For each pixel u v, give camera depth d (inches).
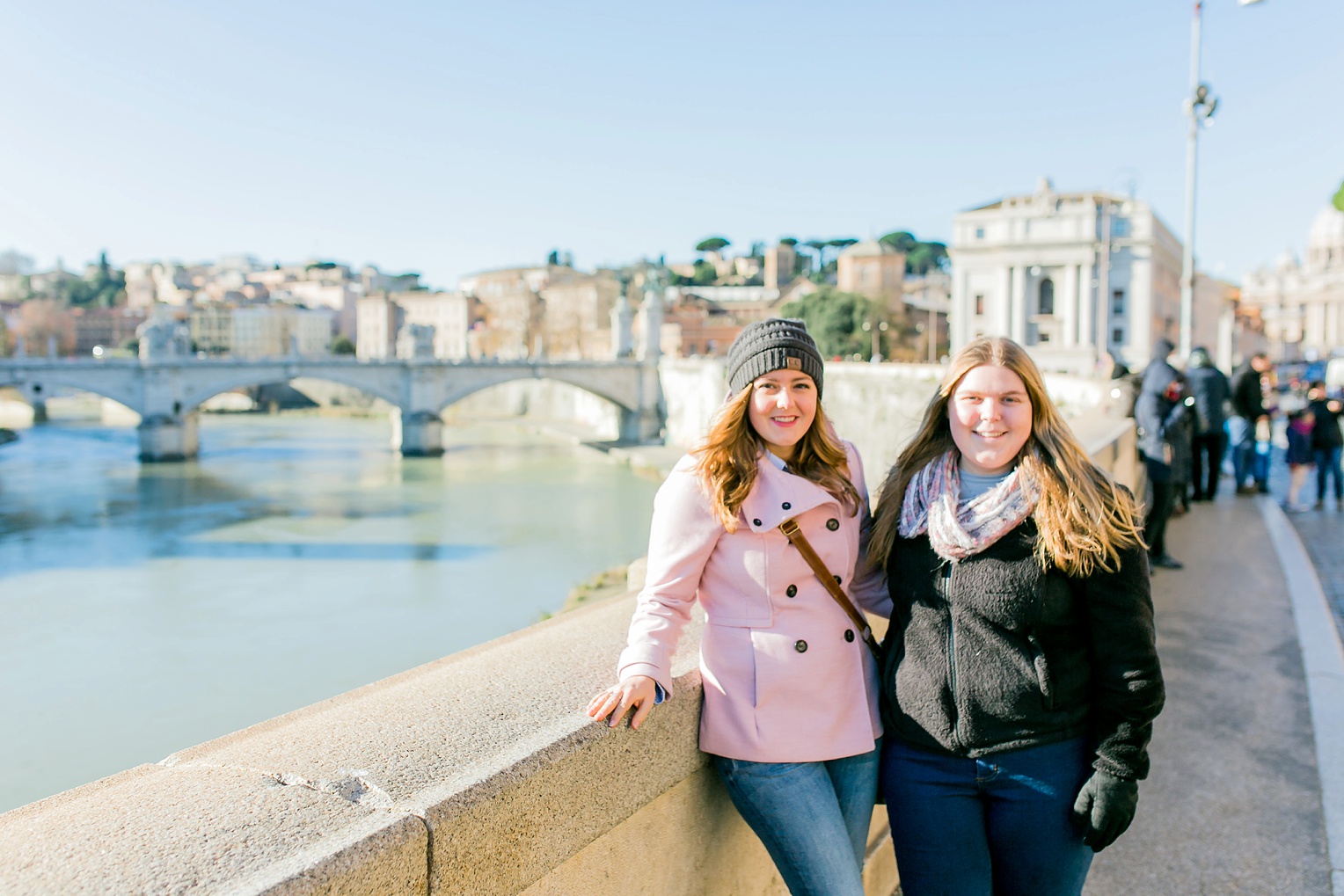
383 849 55.1
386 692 82.4
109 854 52.9
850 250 4121.6
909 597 89.7
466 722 73.6
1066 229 2864.2
